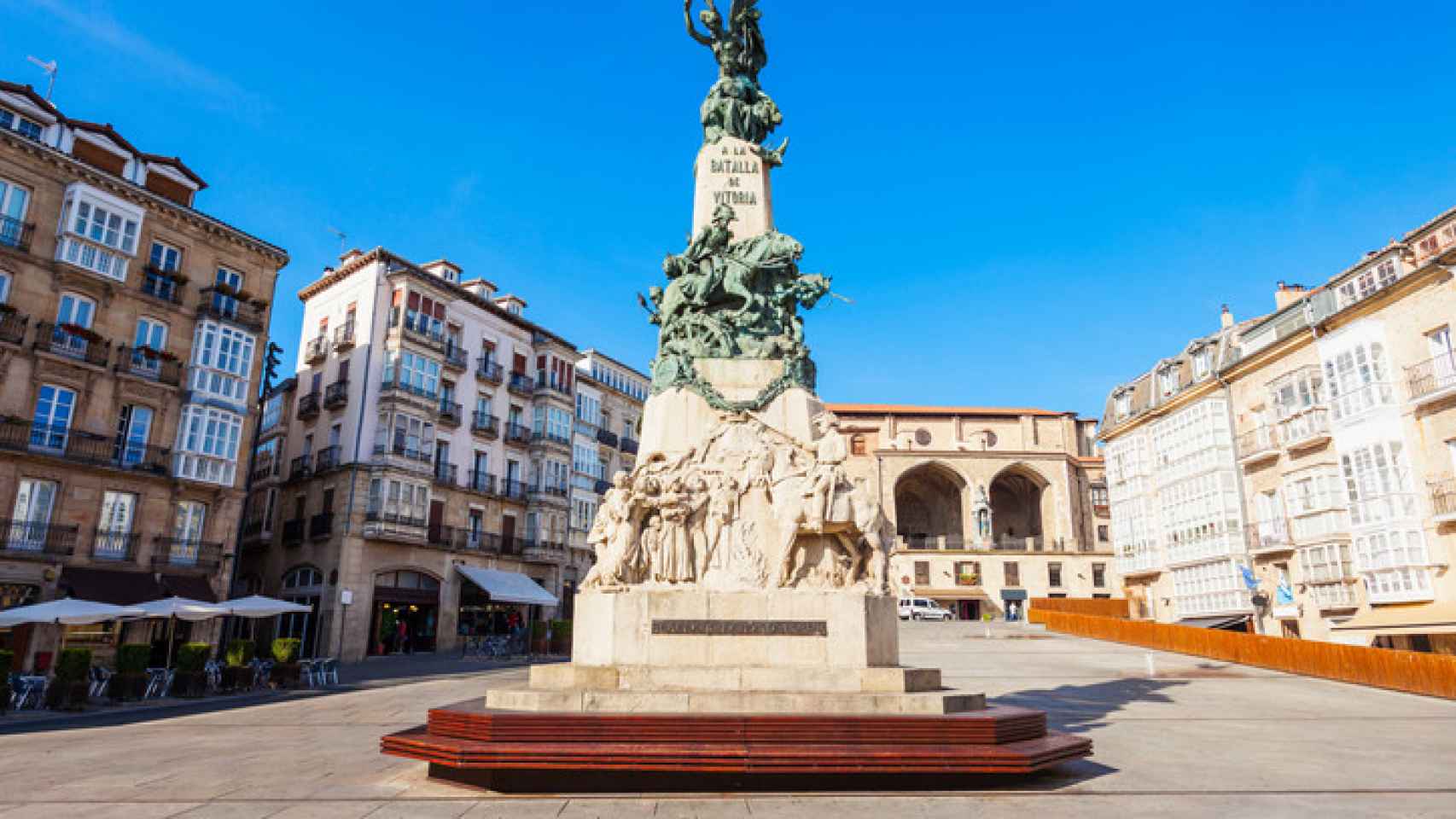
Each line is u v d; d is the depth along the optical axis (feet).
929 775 25.03
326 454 112.06
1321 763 30.22
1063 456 187.21
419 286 119.65
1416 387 79.51
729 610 30.50
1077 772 27.76
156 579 85.25
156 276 90.94
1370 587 83.20
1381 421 82.33
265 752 32.17
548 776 24.36
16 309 79.46
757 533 33.09
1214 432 109.60
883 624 31.42
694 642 30.12
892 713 27.32
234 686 62.34
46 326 81.35
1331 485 89.45
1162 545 121.19
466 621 120.57
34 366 80.43
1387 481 81.20
